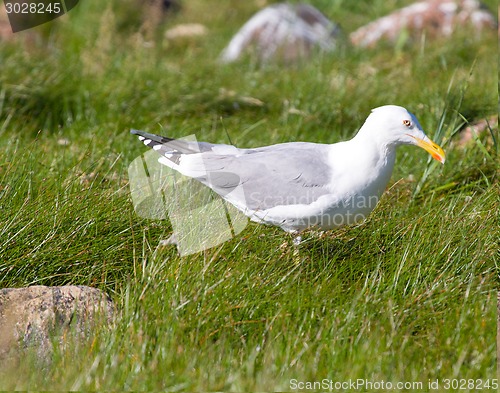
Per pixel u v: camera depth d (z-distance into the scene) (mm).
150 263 9492
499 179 12211
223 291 9211
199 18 23328
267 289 9414
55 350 8359
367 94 15805
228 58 19594
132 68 16750
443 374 8398
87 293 9250
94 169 11906
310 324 8883
